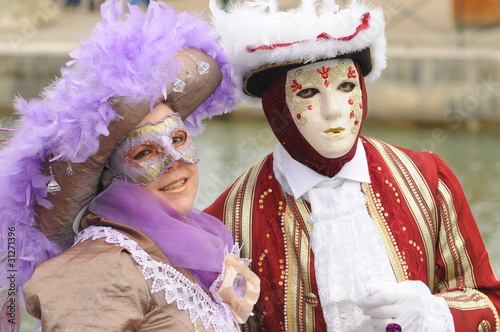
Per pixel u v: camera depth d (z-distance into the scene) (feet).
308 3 19.11
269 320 20.12
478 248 20.86
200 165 53.83
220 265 17.42
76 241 16.71
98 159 16.28
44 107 16.07
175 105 17.20
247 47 18.98
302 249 19.93
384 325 18.39
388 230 20.02
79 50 16.19
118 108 15.92
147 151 16.78
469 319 19.42
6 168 16.15
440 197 20.74
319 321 19.69
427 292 18.92
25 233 16.75
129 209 16.71
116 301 15.20
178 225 16.79
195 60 17.56
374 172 20.56
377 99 70.79
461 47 76.48
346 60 19.35
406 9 87.76
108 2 16.71
